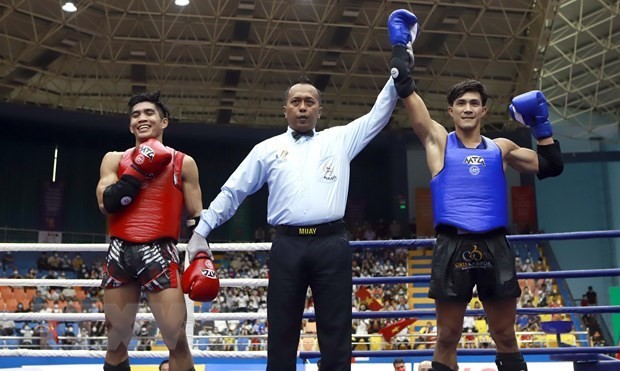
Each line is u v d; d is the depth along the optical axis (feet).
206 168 78.69
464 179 10.57
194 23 61.98
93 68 69.67
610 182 74.95
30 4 55.42
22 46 63.41
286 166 10.64
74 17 58.18
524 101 10.95
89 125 69.67
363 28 61.82
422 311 14.69
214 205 10.85
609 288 68.69
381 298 56.49
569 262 75.15
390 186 77.82
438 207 10.66
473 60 67.15
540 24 58.08
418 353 14.82
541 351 14.43
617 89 71.61
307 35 64.80
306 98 10.87
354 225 78.48
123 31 63.52
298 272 10.25
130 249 10.43
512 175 76.02
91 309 52.24
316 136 10.98
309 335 28.84
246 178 10.95
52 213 71.77
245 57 68.69
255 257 74.08
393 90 11.20
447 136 11.14
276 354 10.16
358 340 43.55
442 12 58.80
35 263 68.59
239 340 41.57
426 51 66.69
